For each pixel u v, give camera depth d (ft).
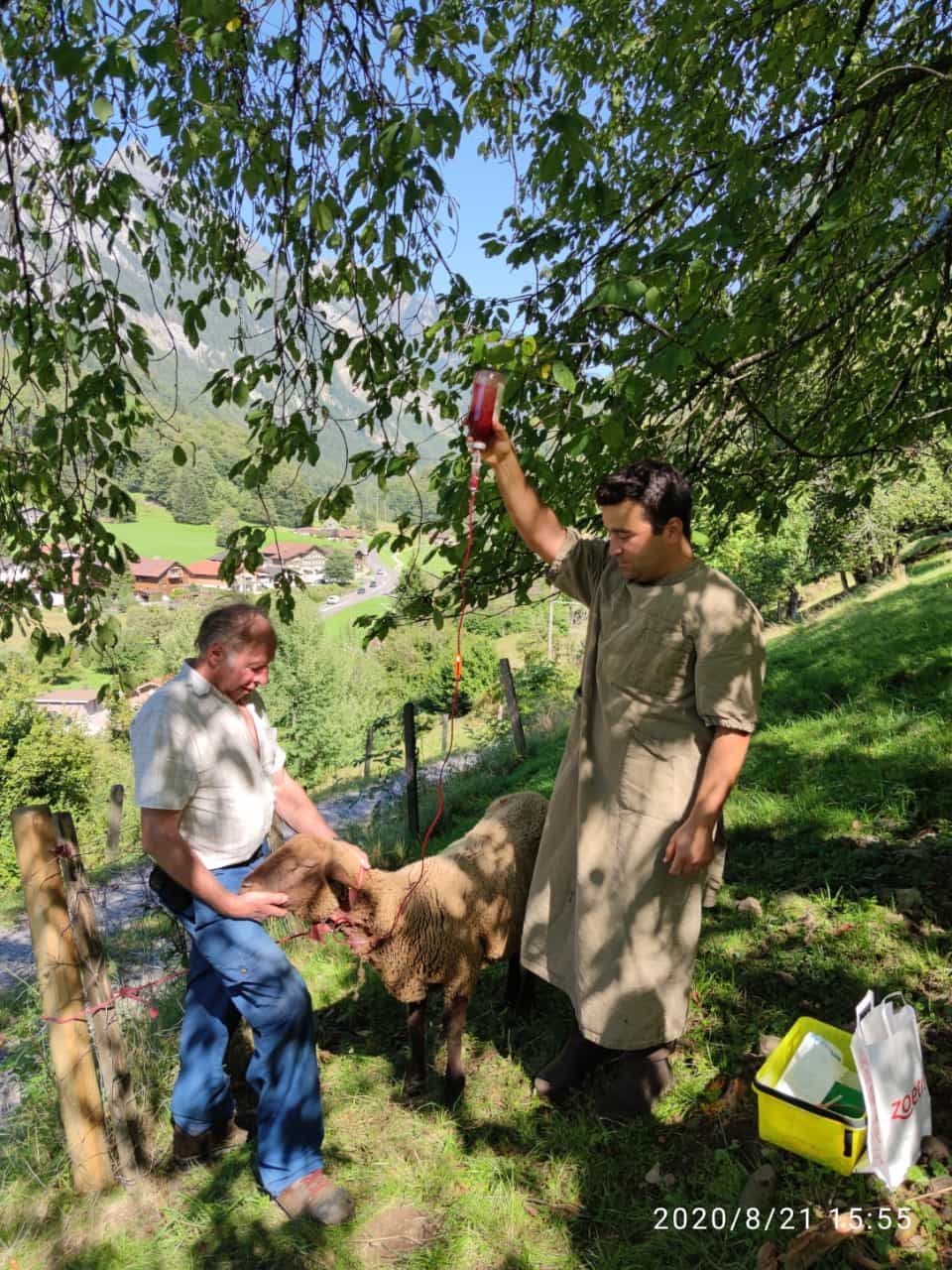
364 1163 9.18
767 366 12.91
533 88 13.82
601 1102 9.23
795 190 11.73
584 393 9.88
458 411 11.30
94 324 11.03
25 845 8.85
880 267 12.74
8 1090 12.21
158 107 9.16
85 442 11.54
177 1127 9.48
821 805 15.92
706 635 8.09
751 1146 8.41
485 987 12.34
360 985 12.64
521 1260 7.72
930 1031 9.53
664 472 8.11
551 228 10.55
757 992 10.89
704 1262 7.30
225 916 8.55
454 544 11.90
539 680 48.42
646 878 8.58
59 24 9.22
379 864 20.61
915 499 67.77
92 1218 8.91
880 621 33.60
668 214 13.07
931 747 17.10
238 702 9.12
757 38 13.37
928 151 12.82
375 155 9.23
